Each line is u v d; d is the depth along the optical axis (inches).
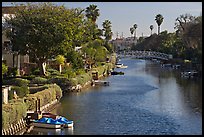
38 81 2246.6
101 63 3873.0
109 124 1529.3
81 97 2231.8
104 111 1800.0
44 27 2375.7
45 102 1769.2
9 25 2522.1
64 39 2361.0
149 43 7564.0
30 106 1549.0
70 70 2770.7
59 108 1871.3
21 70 2623.0
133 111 1806.1
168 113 1756.9
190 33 3996.1
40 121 1432.1
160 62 5718.5
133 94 2368.4
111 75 3732.8
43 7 2497.5
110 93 2409.0
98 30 4623.5
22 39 2363.4
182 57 4648.1
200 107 1905.8
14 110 1314.0
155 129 1459.2
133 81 3166.8
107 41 5984.3
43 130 1405.0
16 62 2669.8
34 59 2551.7
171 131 1428.4
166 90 2566.4
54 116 1505.9
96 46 3981.3
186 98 2204.7
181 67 4429.1
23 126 1406.3
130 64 5506.9
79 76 2667.3
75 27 2529.5
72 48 2770.7
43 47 2386.8
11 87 1670.8
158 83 3014.3
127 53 6250.0
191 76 3499.0
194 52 3959.2
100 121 1581.0
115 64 4992.6
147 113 1759.4
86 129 1445.6
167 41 6269.7
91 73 3041.3
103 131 1419.8
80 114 1724.9
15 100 1476.4
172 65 4795.8
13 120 1307.8
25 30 2390.5
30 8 2517.2
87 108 1875.0
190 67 3944.4
